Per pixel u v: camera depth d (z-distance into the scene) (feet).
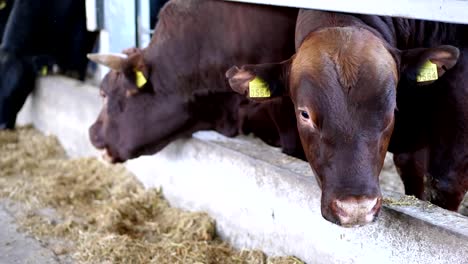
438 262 8.20
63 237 11.22
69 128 15.05
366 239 8.89
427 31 9.50
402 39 9.29
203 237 10.85
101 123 11.94
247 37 10.63
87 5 13.01
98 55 11.11
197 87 11.16
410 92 9.26
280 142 11.50
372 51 7.80
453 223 8.21
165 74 11.19
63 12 16.62
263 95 8.46
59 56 16.90
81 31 16.97
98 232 11.12
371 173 7.56
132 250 10.50
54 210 12.11
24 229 11.44
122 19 12.84
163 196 12.28
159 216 11.79
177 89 11.23
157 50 11.18
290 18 10.37
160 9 12.12
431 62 8.05
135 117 11.51
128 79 11.16
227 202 10.84
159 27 11.30
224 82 11.00
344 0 8.54
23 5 16.29
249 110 11.16
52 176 13.20
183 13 11.03
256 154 10.48
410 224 8.42
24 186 12.84
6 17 18.20
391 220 8.60
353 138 7.57
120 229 11.26
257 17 10.54
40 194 12.50
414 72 8.11
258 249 10.34
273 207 10.03
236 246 10.73
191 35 10.97
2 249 10.85
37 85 16.44
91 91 14.12
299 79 7.88
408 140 9.83
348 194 7.48
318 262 9.51
